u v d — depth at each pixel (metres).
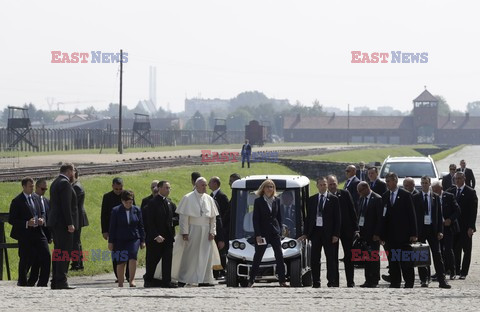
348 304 32.09
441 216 50.53
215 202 54.22
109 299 33.91
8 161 193.12
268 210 46.94
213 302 32.84
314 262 47.97
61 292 37.59
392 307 31.14
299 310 30.05
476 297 35.69
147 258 48.03
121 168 158.38
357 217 51.84
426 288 44.81
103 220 52.03
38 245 46.25
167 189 48.06
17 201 46.00
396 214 47.56
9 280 53.19
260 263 47.88
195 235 48.97
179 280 49.19
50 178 123.31
